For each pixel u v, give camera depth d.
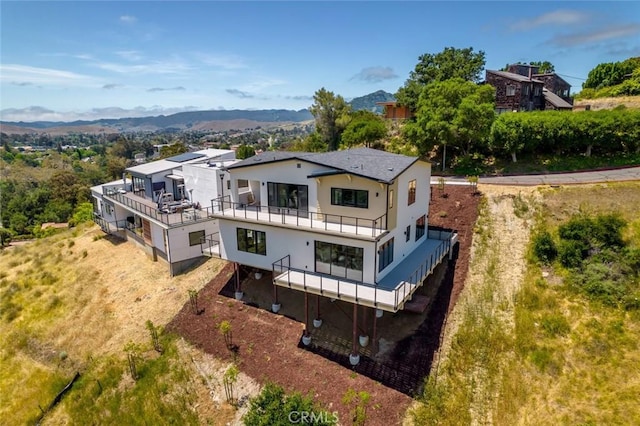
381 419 14.93
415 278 18.34
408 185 20.34
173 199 31.42
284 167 20.34
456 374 16.27
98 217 38.72
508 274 20.31
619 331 16.34
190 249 26.36
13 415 17.59
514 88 42.56
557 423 13.89
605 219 20.09
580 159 29.88
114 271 28.25
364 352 17.64
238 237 21.64
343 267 18.39
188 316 21.47
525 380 15.59
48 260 32.97
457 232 23.88
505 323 17.97
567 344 16.39
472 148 34.50
